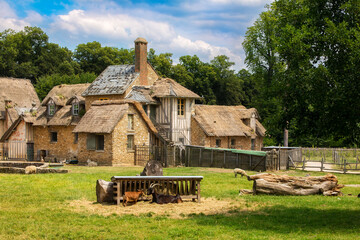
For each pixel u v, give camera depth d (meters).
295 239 11.53
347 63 15.05
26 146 48.19
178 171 31.05
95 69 85.38
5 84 57.34
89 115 40.75
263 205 16.77
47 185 21.36
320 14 16.66
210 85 85.81
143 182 17.02
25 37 80.88
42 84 71.56
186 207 16.28
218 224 13.50
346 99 14.70
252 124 56.03
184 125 47.22
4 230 12.53
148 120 41.62
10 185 21.22
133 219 14.11
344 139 16.70
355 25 15.80
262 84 57.75
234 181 24.19
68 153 45.09
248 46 56.06
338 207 16.45
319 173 31.70
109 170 31.58
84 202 17.06
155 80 49.53
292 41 15.88
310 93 15.53
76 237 11.97
